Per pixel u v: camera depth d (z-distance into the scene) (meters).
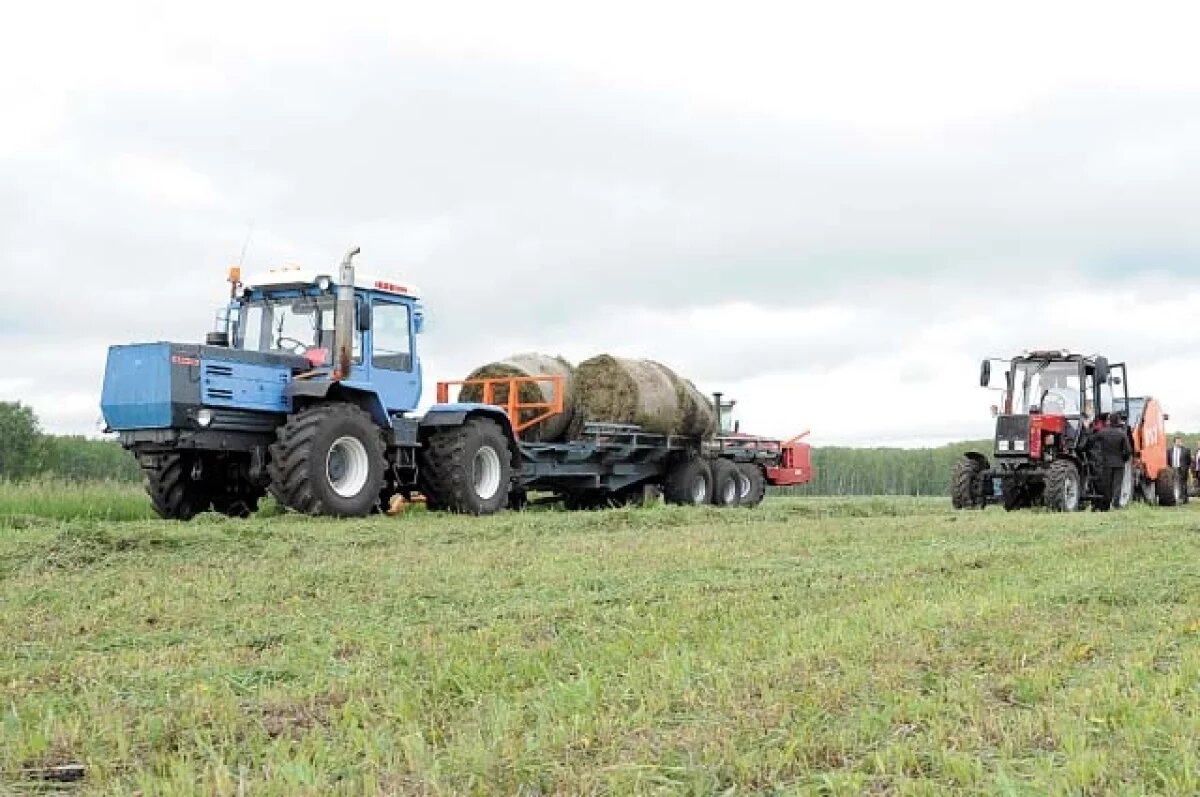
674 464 17.77
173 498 12.29
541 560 8.89
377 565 8.46
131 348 11.59
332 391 12.52
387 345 13.20
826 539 10.96
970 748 3.84
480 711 4.29
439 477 13.29
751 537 11.07
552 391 15.94
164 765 3.69
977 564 8.95
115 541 8.89
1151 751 3.73
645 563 8.80
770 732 3.98
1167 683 4.61
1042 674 4.78
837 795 3.41
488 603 6.87
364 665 5.07
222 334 12.84
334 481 12.16
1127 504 19.70
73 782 3.60
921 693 4.61
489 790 3.43
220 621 6.20
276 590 7.23
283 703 4.41
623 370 16.31
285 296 12.93
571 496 17.33
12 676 4.91
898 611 6.44
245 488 12.99
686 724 4.10
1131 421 21.08
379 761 3.69
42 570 7.99
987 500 18.50
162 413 11.40
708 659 5.07
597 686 4.52
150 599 6.84
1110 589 7.30
